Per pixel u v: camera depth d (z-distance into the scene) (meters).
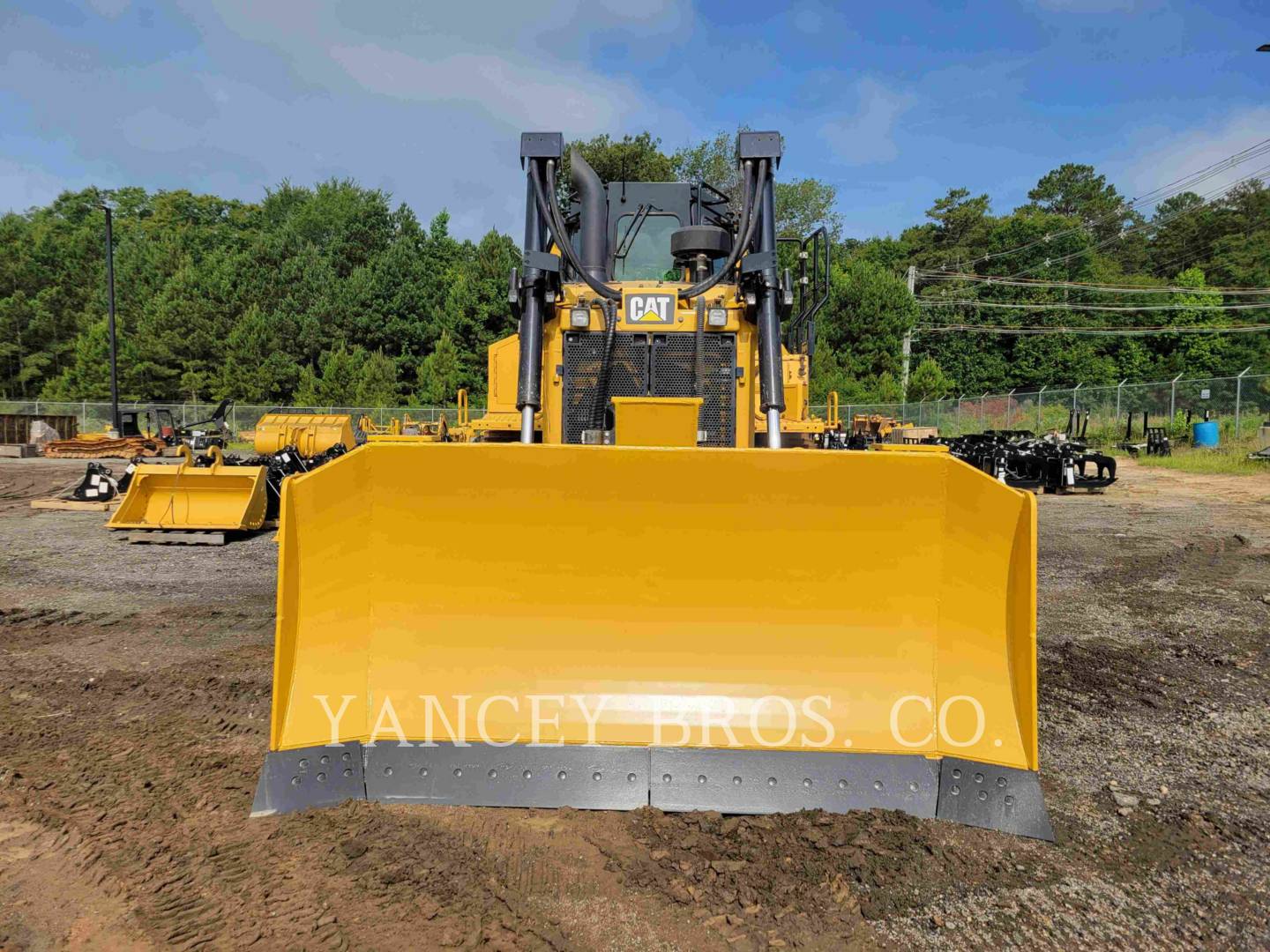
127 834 3.62
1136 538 12.38
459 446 3.70
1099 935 2.96
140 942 2.88
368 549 3.81
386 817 3.59
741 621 3.83
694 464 3.70
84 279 62.38
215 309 48.44
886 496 3.71
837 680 3.80
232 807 3.84
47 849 3.52
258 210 83.88
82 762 4.41
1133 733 4.95
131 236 67.19
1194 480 21.30
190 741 4.70
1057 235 60.69
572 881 3.21
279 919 2.99
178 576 9.37
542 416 5.86
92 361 48.91
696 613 3.83
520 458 3.71
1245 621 7.60
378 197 60.09
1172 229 70.19
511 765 3.72
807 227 53.50
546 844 3.43
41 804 3.91
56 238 66.00
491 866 3.29
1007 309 55.53
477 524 3.79
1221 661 6.37
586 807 3.64
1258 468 22.62
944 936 2.94
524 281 5.47
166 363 48.06
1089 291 56.81
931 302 56.12
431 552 3.81
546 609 3.84
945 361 56.28
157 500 12.02
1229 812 3.95
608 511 3.77
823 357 45.19
